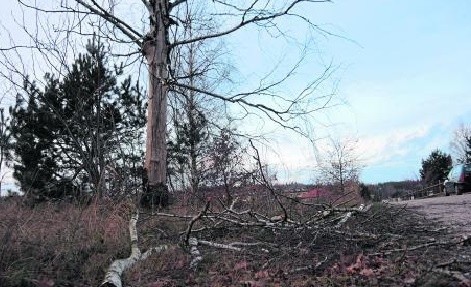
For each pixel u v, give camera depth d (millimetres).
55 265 6703
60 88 15945
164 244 8391
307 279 5922
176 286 6176
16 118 14969
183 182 16750
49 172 16031
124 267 6676
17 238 7105
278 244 7789
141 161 15664
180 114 16344
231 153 15500
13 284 5793
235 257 7367
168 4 14359
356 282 5586
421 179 60406
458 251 6941
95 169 13938
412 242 7820
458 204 16438
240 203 12406
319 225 8477
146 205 12961
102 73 16000
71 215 9227
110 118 16438
